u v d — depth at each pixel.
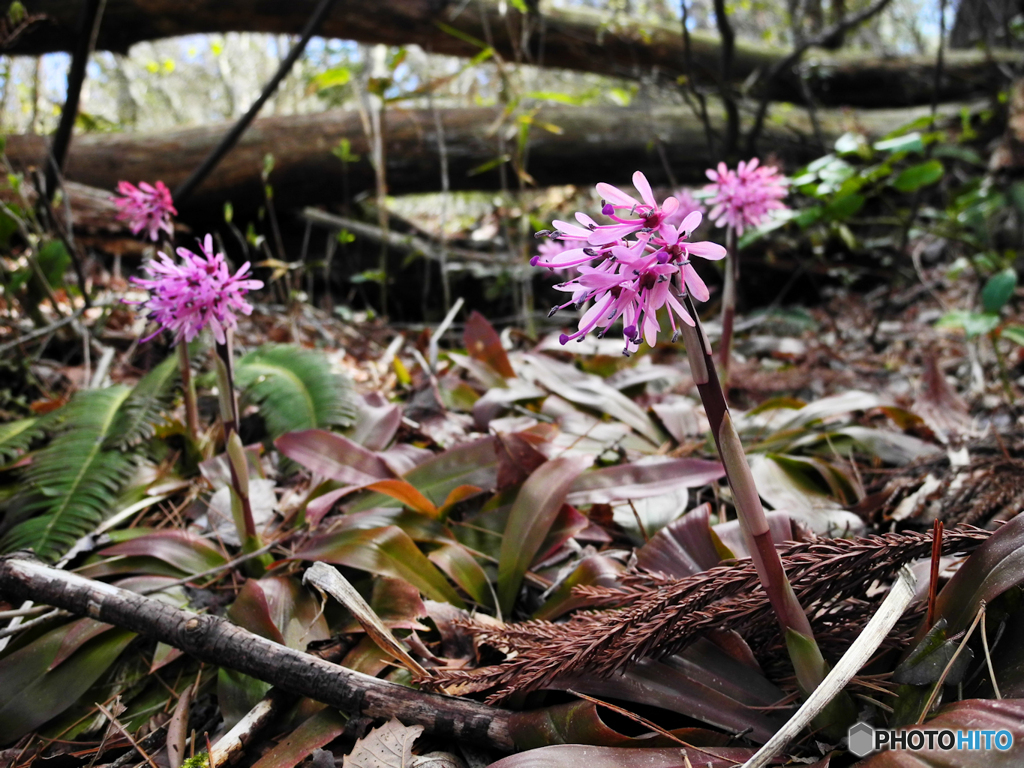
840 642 0.28
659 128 1.09
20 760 0.30
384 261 0.90
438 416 0.54
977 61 1.28
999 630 0.25
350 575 0.37
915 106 1.31
